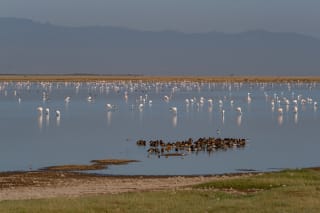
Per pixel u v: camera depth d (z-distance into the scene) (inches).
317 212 1065.5
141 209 1114.1
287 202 1159.0
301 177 1615.4
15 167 2199.8
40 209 1106.7
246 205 1138.7
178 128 3602.4
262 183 1535.4
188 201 1211.2
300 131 3494.1
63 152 2598.4
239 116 4431.6
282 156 2517.2
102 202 1189.1
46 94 6776.6
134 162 2322.8
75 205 1150.3
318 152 2650.1
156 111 4864.7
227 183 1555.1
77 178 1946.4
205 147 2696.9
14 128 3580.2
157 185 1755.7
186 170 2140.7
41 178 1942.7
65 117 4340.6
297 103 5585.6
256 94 7529.5
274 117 4379.9
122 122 3973.9
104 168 2181.3
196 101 5885.8
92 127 3659.0
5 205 1179.9
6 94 7239.2
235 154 2544.3
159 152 2571.4
